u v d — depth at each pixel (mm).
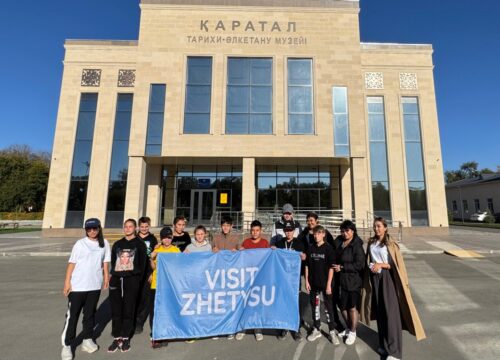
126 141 22797
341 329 5059
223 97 20969
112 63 23422
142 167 20469
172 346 4555
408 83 23516
